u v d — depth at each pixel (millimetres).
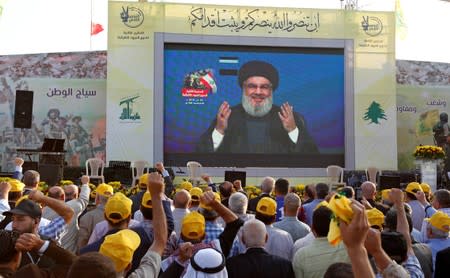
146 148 20953
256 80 21609
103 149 23250
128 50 21281
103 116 23391
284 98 21734
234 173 16656
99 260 2320
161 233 3414
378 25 22281
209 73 21500
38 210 3834
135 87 21156
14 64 23453
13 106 23312
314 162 21703
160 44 21328
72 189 6820
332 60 22094
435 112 24719
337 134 21953
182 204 5945
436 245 5340
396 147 21984
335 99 22016
